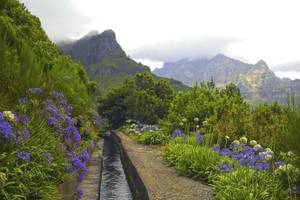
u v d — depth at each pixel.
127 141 25.89
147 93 47.91
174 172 12.78
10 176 5.55
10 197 5.23
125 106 52.41
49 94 10.63
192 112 20.88
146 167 13.69
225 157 11.45
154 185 10.37
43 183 6.35
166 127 23.25
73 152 9.64
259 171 8.64
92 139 19.45
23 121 6.89
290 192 7.11
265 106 14.73
